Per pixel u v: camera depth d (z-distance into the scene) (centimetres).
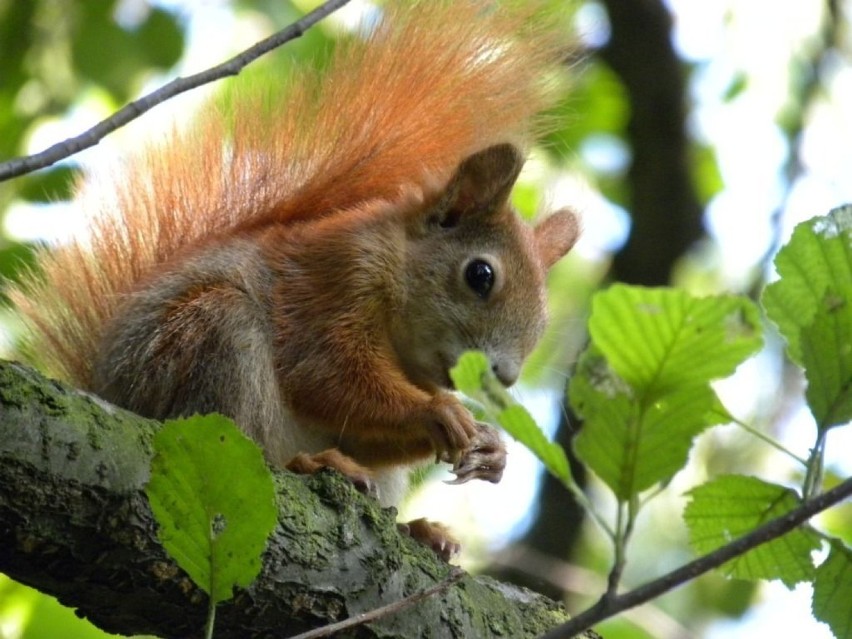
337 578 755
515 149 1100
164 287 1003
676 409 518
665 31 1914
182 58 1759
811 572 631
